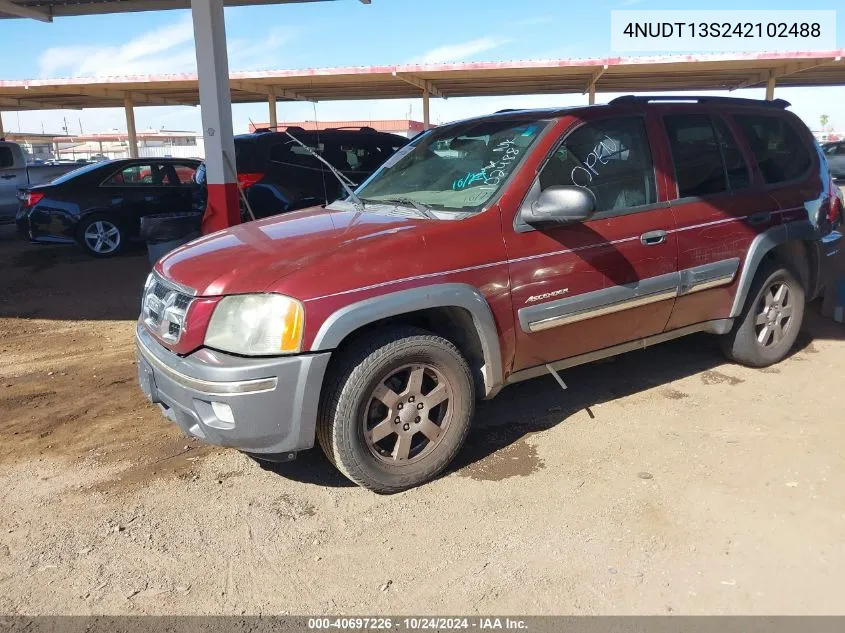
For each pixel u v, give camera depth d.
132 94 22.20
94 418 4.59
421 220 3.62
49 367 5.70
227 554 3.08
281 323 3.05
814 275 5.26
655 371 5.07
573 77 19.27
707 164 4.47
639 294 4.05
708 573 2.86
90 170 10.90
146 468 3.88
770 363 5.06
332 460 3.44
